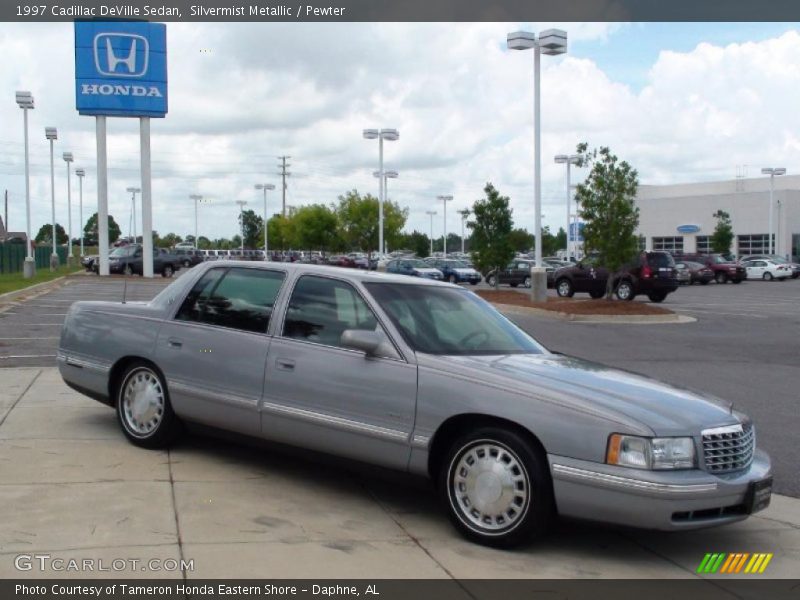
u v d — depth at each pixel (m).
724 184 90.06
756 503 5.44
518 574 5.07
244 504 6.01
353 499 6.31
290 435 6.34
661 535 5.95
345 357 6.12
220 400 6.70
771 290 45.75
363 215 74.62
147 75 41.81
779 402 11.41
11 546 5.02
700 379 13.34
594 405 5.27
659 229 86.50
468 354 6.15
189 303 7.21
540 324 22.83
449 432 5.76
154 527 5.44
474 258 34.34
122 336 7.44
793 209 77.44
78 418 8.40
